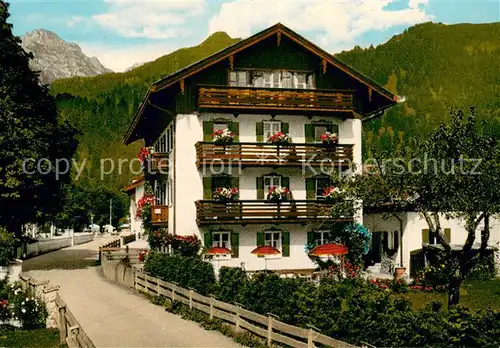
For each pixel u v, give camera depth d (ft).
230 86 89.30
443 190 51.98
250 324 47.78
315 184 94.32
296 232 92.22
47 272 98.12
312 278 85.61
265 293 49.85
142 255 104.73
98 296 71.87
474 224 52.19
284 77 94.27
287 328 42.27
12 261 62.18
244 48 89.92
